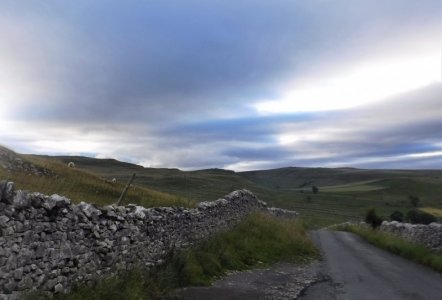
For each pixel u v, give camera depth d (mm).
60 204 8727
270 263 18375
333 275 16984
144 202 22859
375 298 13117
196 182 111375
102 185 30859
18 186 18703
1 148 30938
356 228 47906
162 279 11570
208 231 18688
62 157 195750
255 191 152125
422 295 13906
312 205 152000
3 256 7098
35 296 7559
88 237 9742
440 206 156875
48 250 8312
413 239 29422
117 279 10094
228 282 13641
